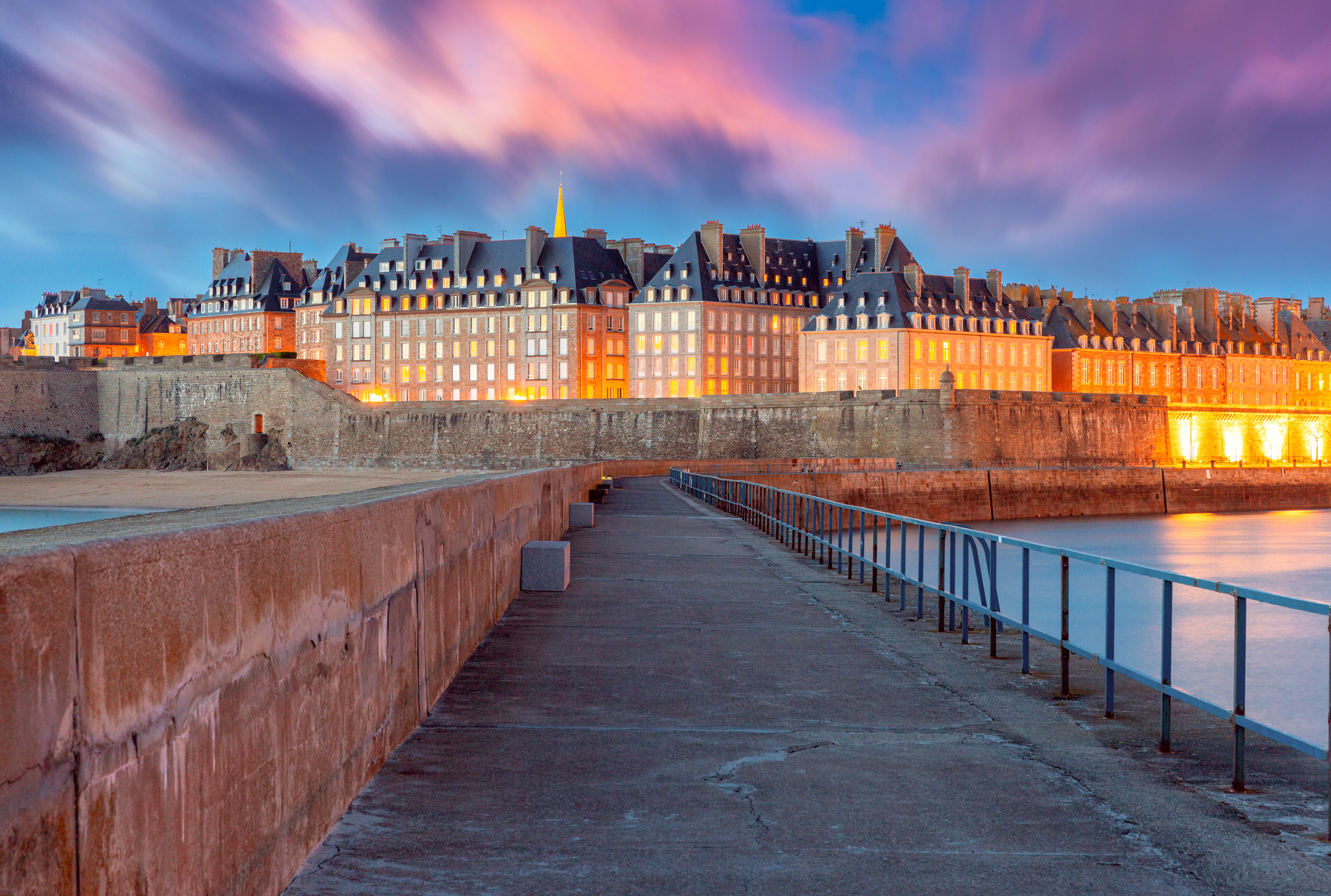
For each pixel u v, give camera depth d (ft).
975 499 263.90
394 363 405.18
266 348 482.69
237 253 518.78
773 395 295.69
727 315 373.81
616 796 21.70
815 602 49.70
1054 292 415.44
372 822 19.84
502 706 29.14
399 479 318.45
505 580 45.98
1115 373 391.24
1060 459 294.46
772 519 88.74
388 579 23.97
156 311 591.78
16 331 643.86
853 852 18.80
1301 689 66.95
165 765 12.76
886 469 264.31
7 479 335.06
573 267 387.34
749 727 27.37
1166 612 25.12
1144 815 20.83
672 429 308.40
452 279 402.31
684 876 17.63
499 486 44.39
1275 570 196.44
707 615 45.21
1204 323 423.23
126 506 257.14
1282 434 347.15
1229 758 24.67
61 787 10.57
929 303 358.64
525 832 19.54
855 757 24.73
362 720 21.75
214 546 14.29
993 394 282.77
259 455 352.49
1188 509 293.84
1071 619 107.04
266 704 16.17
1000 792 22.16
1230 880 17.72
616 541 78.18
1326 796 21.98
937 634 41.37
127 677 11.89
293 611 17.46
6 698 9.71
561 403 317.22
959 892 17.15
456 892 16.85
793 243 401.49
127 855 11.82
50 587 10.42
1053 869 18.12
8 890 9.71
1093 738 26.48
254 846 15.61
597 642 38.78
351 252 443.73
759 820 20.42
